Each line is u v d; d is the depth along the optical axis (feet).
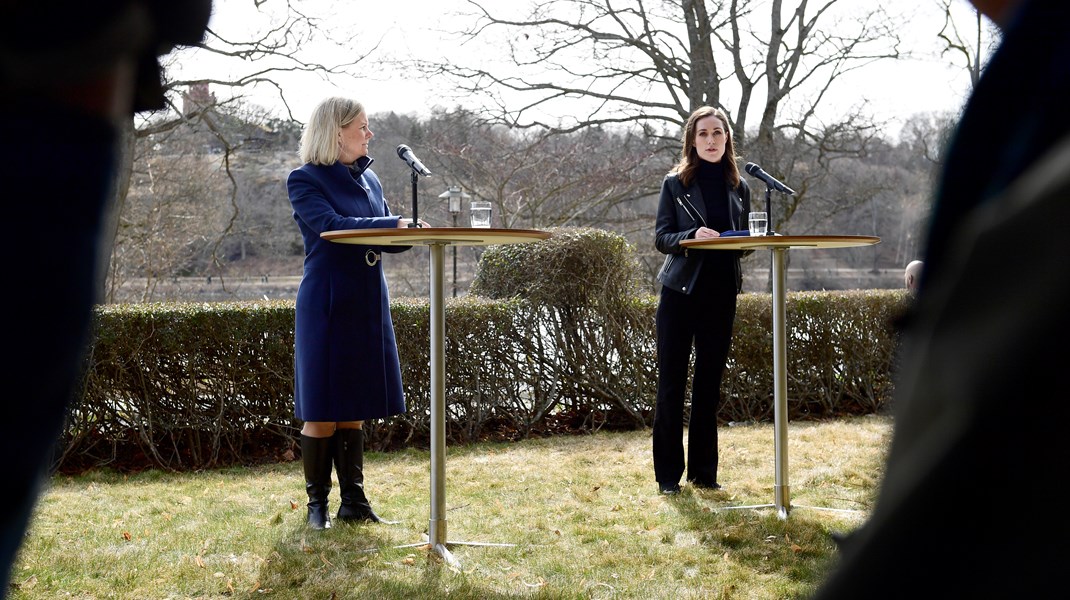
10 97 1.48
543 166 41.86
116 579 10.39
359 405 12.18
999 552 1.01
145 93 1.77
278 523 13.08
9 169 1.47
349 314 12.17
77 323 1.60
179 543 11.91
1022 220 1.04
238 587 10.09
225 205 42.06
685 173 14.25
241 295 42.37
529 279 22.48
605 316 22.63
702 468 14.98
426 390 20.79
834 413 24.53
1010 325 1.01
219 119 33.53
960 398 1.06
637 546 11.57
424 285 42.55
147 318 18.49
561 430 22.61
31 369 1.50
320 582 10.20
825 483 15.23
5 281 1.46
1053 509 0.98
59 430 1.62
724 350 14.58
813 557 11.00
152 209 39.88
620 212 45.09
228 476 17.62
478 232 9.62
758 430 21.18
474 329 21.38
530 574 10.50
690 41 43.42
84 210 1.59
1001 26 1.32
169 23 1.69
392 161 41.45
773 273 13.03
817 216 42.29
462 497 14.78
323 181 12.34
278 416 19.54
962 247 1.14
